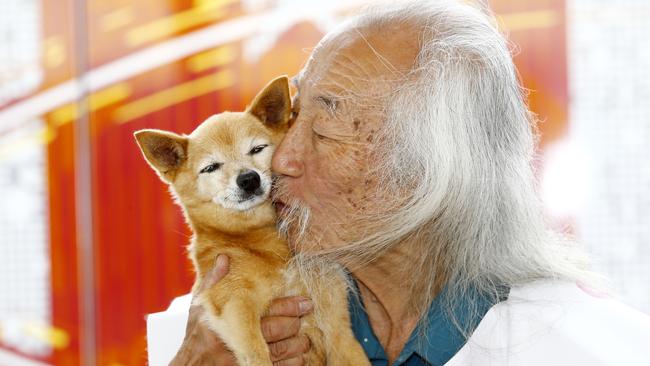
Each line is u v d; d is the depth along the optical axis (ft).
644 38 10.39
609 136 10.36
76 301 10.58
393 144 4.40
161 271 10.57
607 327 4.10
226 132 5.68
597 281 4.66
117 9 10.44
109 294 10.57
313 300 4.99
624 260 10.33
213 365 4.90
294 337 5.01
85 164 10.51
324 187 4.61
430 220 4.38
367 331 4.91
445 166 4.25
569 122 10.32
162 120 10.48
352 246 4.58
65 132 10.53
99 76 10.47
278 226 5.24
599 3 10.30
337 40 4.74
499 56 4.54
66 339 10.55
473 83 4.35
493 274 4.38
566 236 5.12
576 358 3.92
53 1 10.50
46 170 10.58
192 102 10.46
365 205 4.52
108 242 10.56
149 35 10.45
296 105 5.51
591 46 10.37
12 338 10.54
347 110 4.51
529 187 4.53
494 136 4.39
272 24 10.39
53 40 10.53
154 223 10.58
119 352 10.57
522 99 4.83
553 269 4.43
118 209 10.54
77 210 10.55
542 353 3.99
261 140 5.70
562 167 10.34
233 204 5.30
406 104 4.38
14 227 10.58
